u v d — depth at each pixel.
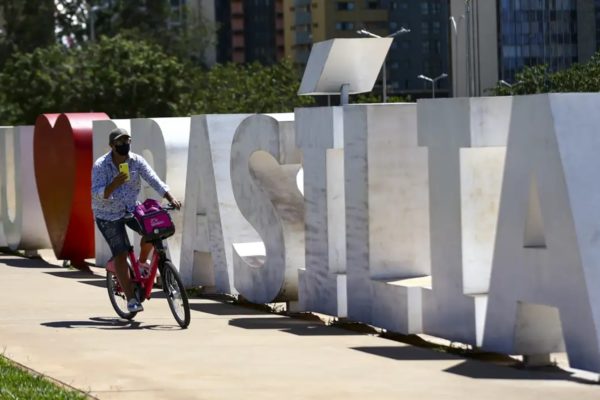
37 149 22.55
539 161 11.09
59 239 21.80
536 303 11.16
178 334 13.62
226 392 10.25
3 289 18.25
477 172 12.36
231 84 110.25
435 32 175.88
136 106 98.81
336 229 14.73
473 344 12.23
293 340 13.14
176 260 18.92
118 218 14.33
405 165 13.84
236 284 16.66
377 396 10.02
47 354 12.32
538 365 11.46
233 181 16.50
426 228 13.96
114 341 13.13
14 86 99.06
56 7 116.19
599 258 10.66
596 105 10.96
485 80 127.75
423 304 13.02
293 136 15.55
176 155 18.81
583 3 124.31
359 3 178.62
